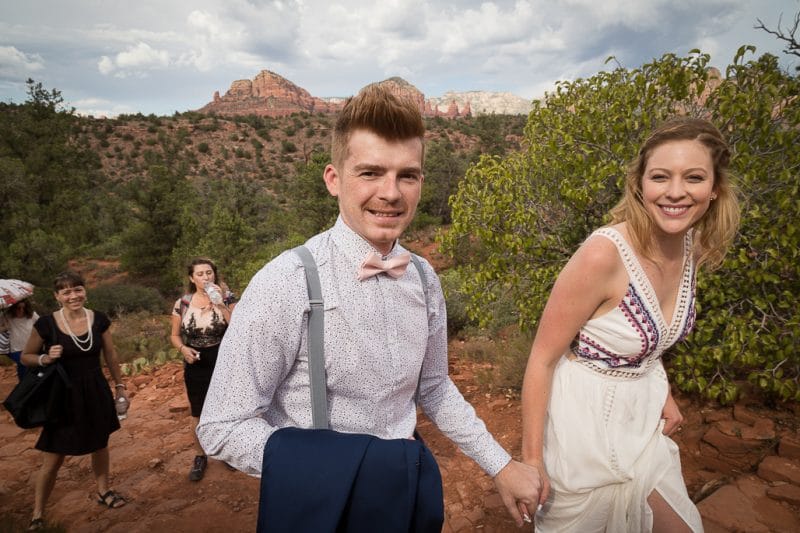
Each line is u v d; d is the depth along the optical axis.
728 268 3.57
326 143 117.62
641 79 3.95
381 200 1.24
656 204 1.63
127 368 7.52
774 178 3.61
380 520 1.09
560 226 4.68
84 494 3.95
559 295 1.70
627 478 1.73
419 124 1.25
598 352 1.77
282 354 1.23
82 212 27.77
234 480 4.08
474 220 4.73
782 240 3.33
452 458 4.07
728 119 3.56
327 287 1.25
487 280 4.98
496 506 3.32
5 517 3.55
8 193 18.48
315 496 1.06
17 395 3.28
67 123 27.08
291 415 1.30
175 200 25.19
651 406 1.82
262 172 99.44
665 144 1.61
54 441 3.45
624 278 1.68
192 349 3.92
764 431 3.40
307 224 24.03
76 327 3.50
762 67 3.52
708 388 3.66
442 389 1.64
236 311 1.25
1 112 26.31
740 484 3.00
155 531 3.39
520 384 5.23
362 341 1.27
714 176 1.71
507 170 4.64
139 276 25.48
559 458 1.82
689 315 1.83
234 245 20.36
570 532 1.84
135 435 5.02
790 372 3.71
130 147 108.50
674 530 1.72
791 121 3.43
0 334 4.65
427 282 1.49
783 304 3.50
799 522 2.64
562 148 4.45
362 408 1.30
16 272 15.98
